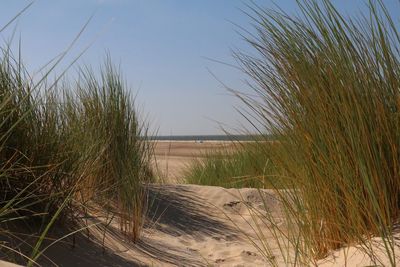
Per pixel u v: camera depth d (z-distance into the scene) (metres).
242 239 4.14
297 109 2.42
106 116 4.25
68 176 3.03
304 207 2.47
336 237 2.32
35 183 2.82
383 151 2.22
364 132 2.15
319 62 2.36
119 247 3.29
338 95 2.28
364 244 2.01
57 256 2.68
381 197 2.10
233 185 6.16
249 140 3.21
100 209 3.83
